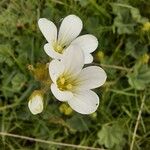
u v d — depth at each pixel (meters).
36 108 0.14
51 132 0.16
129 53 0.17
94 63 0.17
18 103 0.16
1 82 0.16
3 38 0.16
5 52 0.16
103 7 0.17
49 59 0.15
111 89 0.16
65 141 0.16
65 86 0.14
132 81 0.16
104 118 0.16
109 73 0.17
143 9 0.18
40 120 0.16
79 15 0.17
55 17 0.17
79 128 0.16
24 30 0.17
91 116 0.16
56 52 0.14
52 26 0.14
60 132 0.16
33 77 0.16
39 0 0.17
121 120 0.16
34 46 0.16
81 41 0.14
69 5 0.17
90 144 0.16
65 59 0.13
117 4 0.17
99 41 0.17
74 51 0.13
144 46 0.17
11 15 0.17
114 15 0.17
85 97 0.13
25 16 0.17
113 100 0.17
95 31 0.17
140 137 0.16
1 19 0.16
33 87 0.16
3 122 0.16
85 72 0.14
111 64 0.17
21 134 0.16
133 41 0.17
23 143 0.16
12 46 0.16
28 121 0.16
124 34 0.17
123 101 0.17
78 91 0.14
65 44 0.15
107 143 0.16
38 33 0.17
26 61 0.16
